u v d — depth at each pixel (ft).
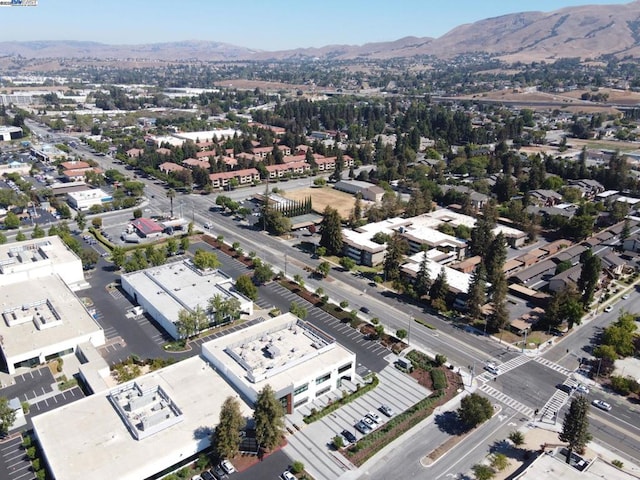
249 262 581.94
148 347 411.34
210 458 294.66
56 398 348.38
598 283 530.68
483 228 618.03
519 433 314.96
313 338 390.42
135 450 280.31
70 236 590.96
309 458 303.68
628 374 390.63
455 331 449.48
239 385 335.47
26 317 417.90
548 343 432.25
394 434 323.78
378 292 521.24
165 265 537.65
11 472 285.43
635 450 314.96
